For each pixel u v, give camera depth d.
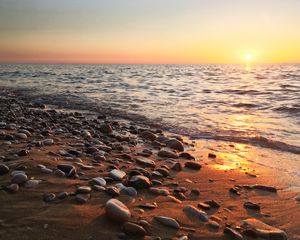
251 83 6.39
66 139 1.66
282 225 0.77
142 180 0.94
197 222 0.73
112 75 10.67
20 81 7.29
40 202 0.74
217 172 1.22
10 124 1.97
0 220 0.64
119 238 0.61
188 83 6.57
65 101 3.68
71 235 0.60
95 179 0.92
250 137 1.85
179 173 1.18
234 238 0.67
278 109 2.85
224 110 2.89
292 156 1.47
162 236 0.65
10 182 0.84
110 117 2.66
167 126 2.23
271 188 1.02
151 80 7.69
